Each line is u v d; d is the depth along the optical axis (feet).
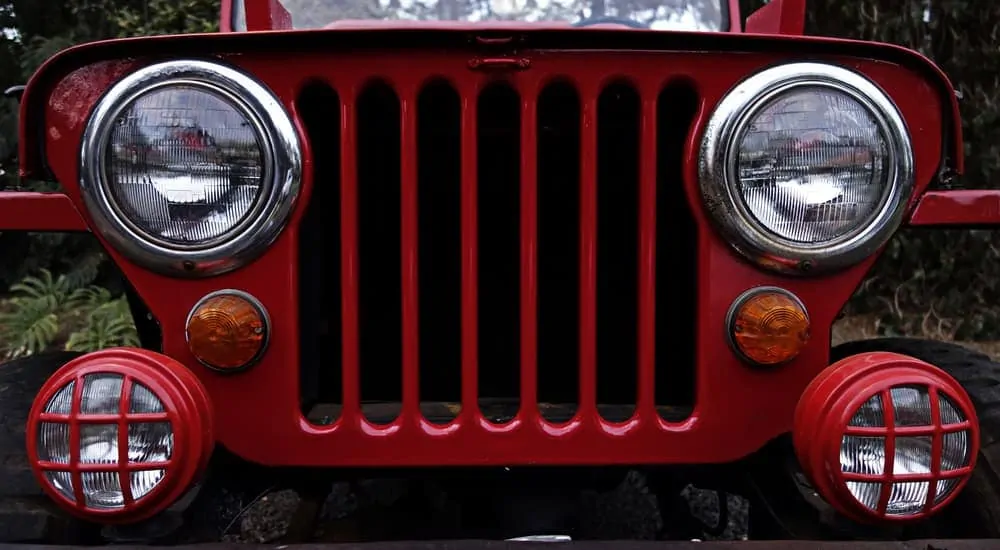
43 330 15.44
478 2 6.93
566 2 6.98
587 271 5.43
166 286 5.33
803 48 5.32
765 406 5.46
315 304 5.79
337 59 5.33
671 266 5.86
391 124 5.66
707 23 7.11
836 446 4.97
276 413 5.41
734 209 5.29
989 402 5.54
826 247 5.32
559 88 5.49
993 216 5.48
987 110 15.30
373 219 5.84
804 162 5.27
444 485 6.08
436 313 5.92
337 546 4.82
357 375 5.45
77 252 18.39
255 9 6.15
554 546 4.82
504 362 5.98
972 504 5.32
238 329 5.28
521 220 5.40
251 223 5.27
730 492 6.22
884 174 5.32
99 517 4.97
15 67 19.43
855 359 5.12
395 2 6.95
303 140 5.33
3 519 5.04
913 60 5.38
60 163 5.30
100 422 4.91
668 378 5.94
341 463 5.45
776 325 5.32
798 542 4.87
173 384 4.98
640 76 5.37
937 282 15.92
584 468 5.93
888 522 5.03
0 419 5.37
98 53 5.23
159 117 5.21
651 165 5.41
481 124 5.65
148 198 5.24
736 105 5.28
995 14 15.26
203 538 5.53
